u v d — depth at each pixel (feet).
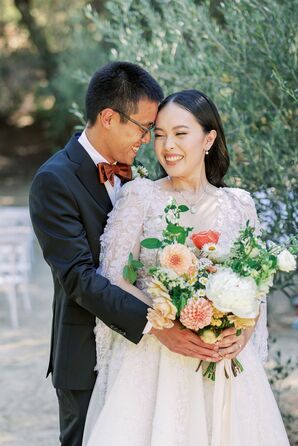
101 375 9.19
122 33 13.28
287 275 12.45
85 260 8.81
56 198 8.92
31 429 15.44
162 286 8.25
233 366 8.86
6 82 61.21
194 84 12.73
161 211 8.93
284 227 11.74
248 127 12.02
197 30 12.69
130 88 8.97
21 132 67.97
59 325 9.50
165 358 8.84
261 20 11.95
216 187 9.53
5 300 27.61
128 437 8.73
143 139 9.18
